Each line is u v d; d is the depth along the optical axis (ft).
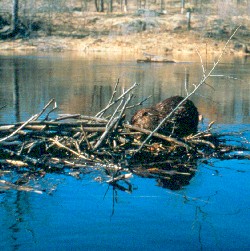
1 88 68.08
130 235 19.61
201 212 22.09
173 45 170.19
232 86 75.77
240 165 30.40
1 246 18.52
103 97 61.00
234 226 20.52
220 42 174.91
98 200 23.53
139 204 23.07
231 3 206.59
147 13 200.64
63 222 20.79
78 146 31.09
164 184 26.25
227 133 38.19
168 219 21.22
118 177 27.09
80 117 33.68
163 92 66.69
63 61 119.24
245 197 24.20
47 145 31.78
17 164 29.07
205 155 32.68
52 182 26.32
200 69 104.53
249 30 187.83
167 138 33.06
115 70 99.40
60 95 62.08
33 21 180.96
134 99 59.47
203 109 52.90
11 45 161.99
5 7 189.37
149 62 123.24
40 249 18.35
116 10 224.33
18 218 21.17
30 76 84.89
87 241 19.07
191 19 197.57
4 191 24.59
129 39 174.70
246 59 142.72
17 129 30.68
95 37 175.42
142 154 32.17
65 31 179.01
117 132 32.86
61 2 206.80
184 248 18.52
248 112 51.26
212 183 26.58
